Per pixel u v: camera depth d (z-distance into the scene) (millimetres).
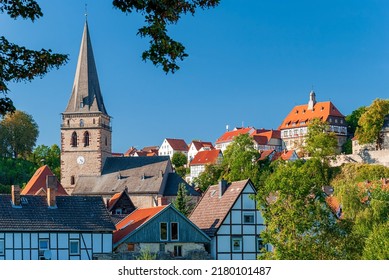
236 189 79750
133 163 166125
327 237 59562
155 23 27328
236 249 77312
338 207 94375
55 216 74625
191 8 28000
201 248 76062
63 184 167000
